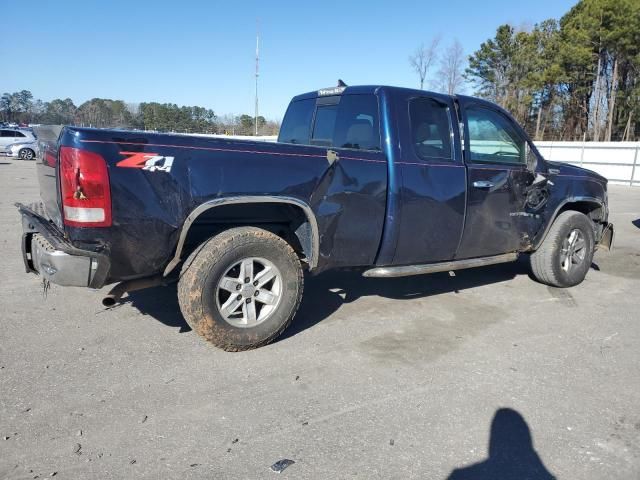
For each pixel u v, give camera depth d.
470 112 5.00
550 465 2.73
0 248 7.38
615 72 42.91
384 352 4.09
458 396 3.42
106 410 3.14
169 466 2.64
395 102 4.52
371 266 4.62
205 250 3.71
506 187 5.20
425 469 2.67
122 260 3.42
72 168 3.19
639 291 6.06
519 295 5.76
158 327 4.46
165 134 3.47
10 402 3.20
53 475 2.54
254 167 3.72
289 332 4.46
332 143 5.09
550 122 53.22
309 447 2.83
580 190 5.99
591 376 3.76
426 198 4.57
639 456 2.82
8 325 4.45
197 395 3.35
